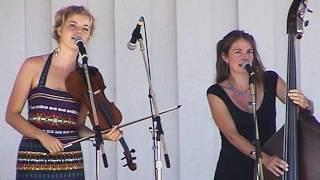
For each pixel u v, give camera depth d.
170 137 21.83
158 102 21.86
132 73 21.66
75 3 21.72
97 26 22.00
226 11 21.91
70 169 14.27
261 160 13.48
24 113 20.69
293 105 13.43
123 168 21.48
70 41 14.48
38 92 14.32
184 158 21.55
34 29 22.09
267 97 15.09
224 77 15.30
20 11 21.84
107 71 22.03
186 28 21.67
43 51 22.06
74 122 14.51
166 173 21.73
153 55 21.88
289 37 13.89
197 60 21.62
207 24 21.62
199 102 21.61
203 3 21.67
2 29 21.81
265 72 15.37
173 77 21.95
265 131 14.95
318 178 13.16
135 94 21.66
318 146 13.17
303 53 21.39
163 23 22.03
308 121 13.35
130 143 21.58
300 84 21.33
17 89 14.43
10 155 21.55
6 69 21.77
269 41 21.52
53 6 21.62
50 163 14.10
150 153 21.59
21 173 14.18
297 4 13.89
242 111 14.86
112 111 14.84
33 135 14.03
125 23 21.67
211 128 21.53
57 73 14.52
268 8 21.53
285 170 13.22
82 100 14.54
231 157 14.90
